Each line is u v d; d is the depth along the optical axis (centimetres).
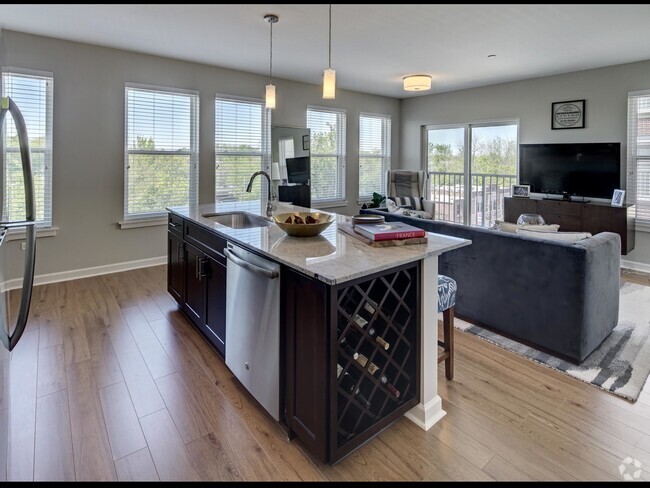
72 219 410
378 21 333
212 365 241
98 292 371
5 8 311
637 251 475
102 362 242
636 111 466
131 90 434
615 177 473
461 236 298
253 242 200
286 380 175
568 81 517
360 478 155
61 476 154
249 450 170
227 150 509
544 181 537
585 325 237
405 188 666
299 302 164
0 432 116
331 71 289
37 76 375
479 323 296
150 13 320
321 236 217
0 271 120
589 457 165
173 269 327
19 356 247
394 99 718
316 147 613
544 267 250
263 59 453
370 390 180
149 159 453
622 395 209
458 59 450
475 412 196
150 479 154
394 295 177
